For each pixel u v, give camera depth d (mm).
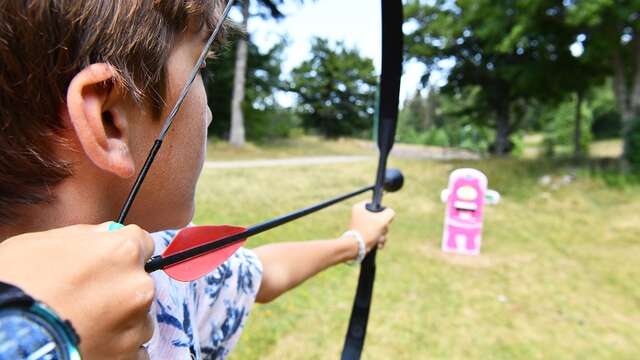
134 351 287
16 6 302
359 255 944
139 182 351
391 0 821
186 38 388
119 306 273
